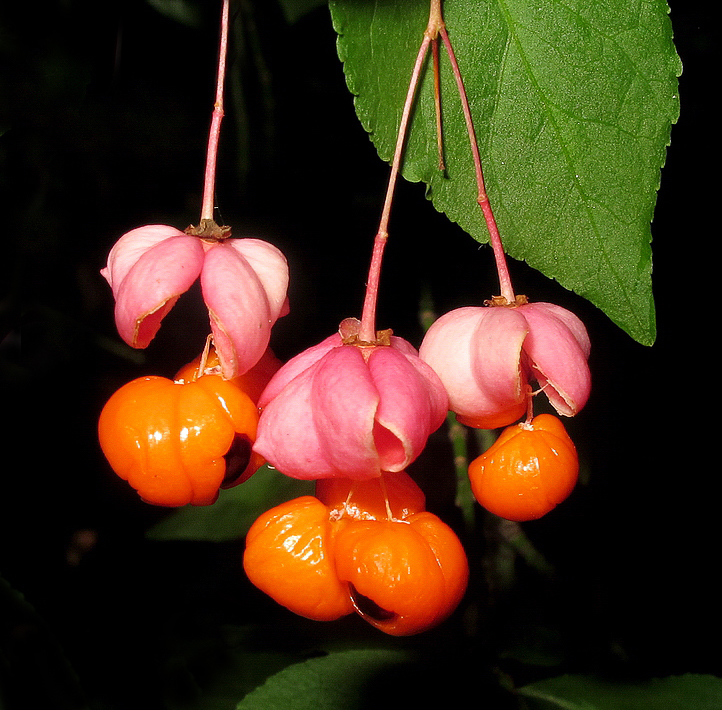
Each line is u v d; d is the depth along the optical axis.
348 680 0.17
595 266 0.14
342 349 0.13
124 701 0.19
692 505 0.19
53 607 0.20
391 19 0.14
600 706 0.17
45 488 0.20
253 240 0.14
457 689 0.17
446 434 0.19
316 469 0.13
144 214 0.18
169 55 0.18
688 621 0.19
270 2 0.18
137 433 0.13
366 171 0.18
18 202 0.18
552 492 0.13
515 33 0.14
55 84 0.17
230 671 0.19
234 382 0.14
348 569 0.13
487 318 0.13
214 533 0.18
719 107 0.18
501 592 0.19
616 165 0.14
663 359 0.19
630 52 0.14
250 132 0.18
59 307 0.19
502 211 0.14
